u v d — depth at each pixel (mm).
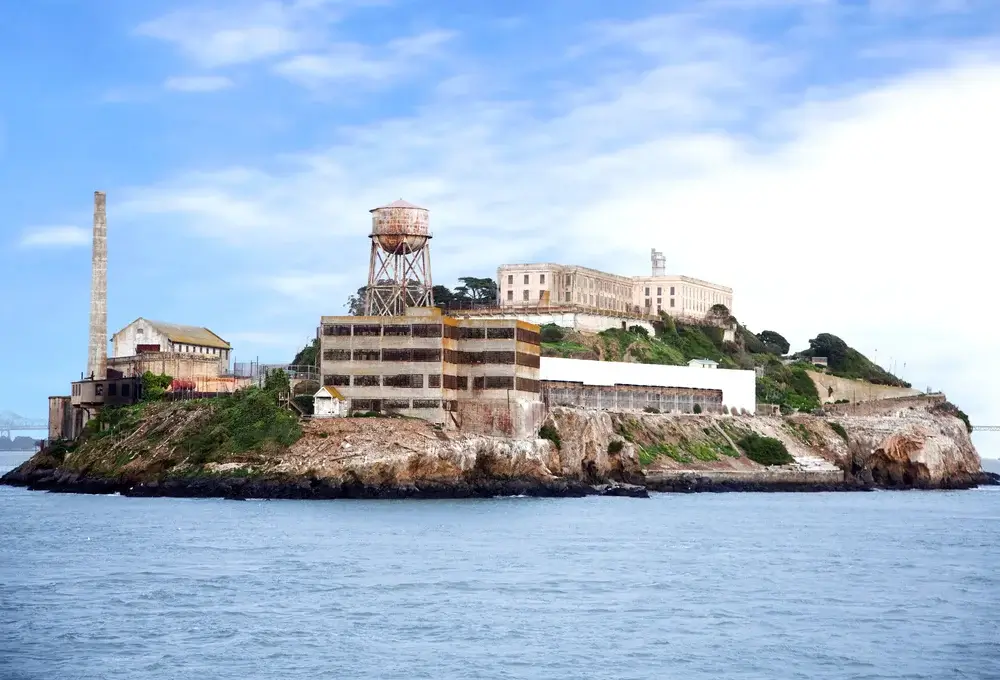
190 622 104250
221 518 174625
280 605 110812
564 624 104875
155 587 118375
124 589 117375
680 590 120125
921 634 103125
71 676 89438
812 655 96188
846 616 109438
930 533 173000
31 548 142875
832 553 147750
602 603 113312
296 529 161375
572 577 126125
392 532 159125
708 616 108562
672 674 90938
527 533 160750
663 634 102000
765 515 198750
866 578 129000
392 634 100938
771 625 105625
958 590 122500
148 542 148000
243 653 95062
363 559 135500
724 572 131125
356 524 167750
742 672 91688
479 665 92500
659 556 141625
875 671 92250
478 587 119875
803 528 177375
